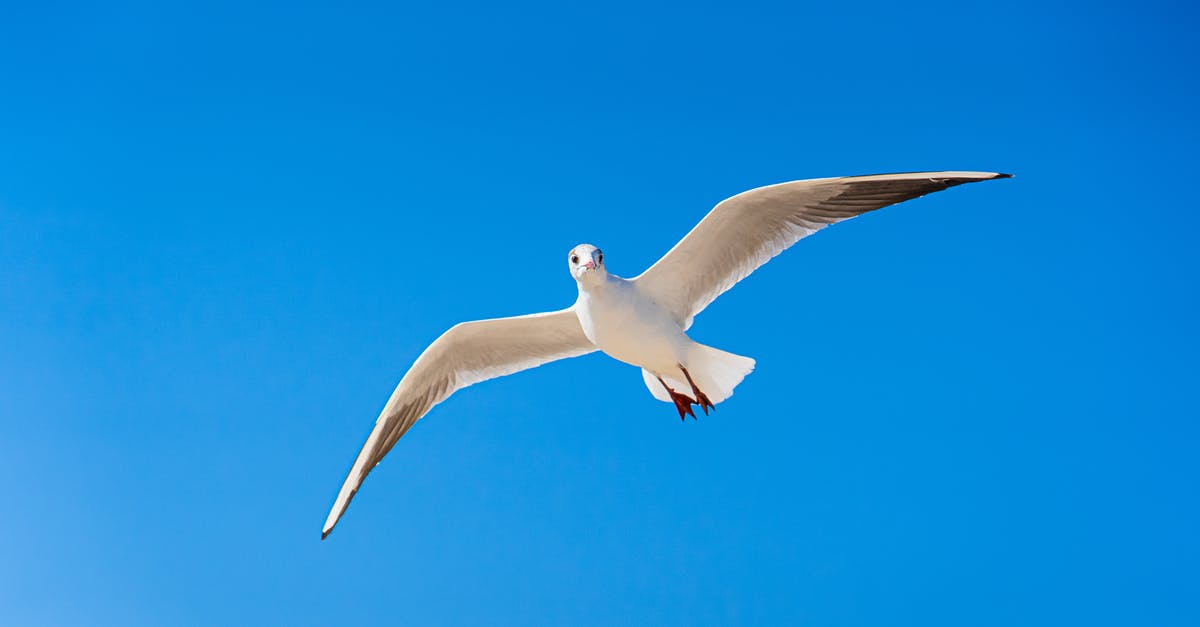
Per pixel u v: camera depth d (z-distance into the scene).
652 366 7.85
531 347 8.45
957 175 7.48
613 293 7.49
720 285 7.80
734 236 7.61
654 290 7.76
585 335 8.26
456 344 8.38
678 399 7.94
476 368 8.55
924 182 7.58
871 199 7.64
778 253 7.68
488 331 8.27
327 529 8.48
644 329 7.56
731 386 7.72
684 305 7.86
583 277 7.39
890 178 7.45
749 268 7.73
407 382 8.54
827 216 7.66
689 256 7.63
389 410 8.62
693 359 7.73
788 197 7.45
